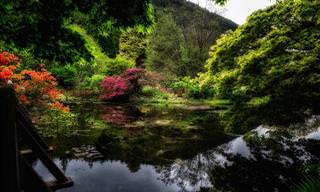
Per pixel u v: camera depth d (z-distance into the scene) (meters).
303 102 4.96
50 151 3.00
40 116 8.35
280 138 8.55
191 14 39.12
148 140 8.54
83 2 2.84
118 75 22.28
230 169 6.10
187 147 7.92
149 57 31.17
